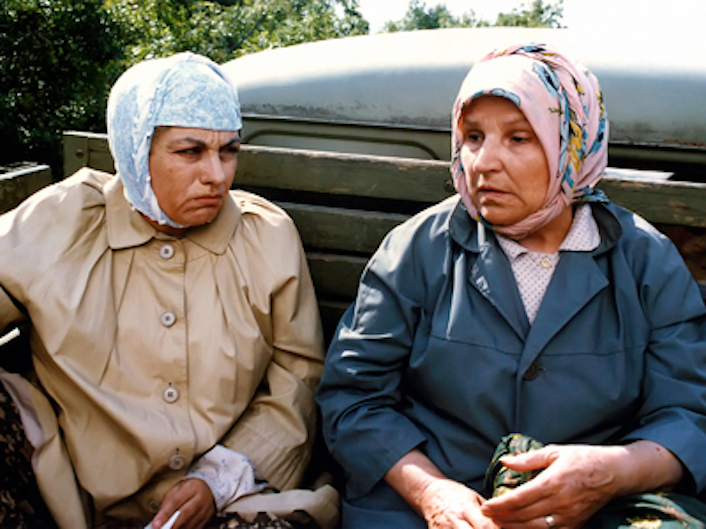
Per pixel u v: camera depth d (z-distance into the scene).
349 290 2.19
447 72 2.62
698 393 1.61
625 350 1.67
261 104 2.75
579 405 1.64
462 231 1.76
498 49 1.68
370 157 2.14
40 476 1.71
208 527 1.70
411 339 1.79
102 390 1.74
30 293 1.70
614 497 1.51
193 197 1.70
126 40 8.71
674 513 1.44
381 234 2.14
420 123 2.62
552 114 1.59
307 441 1.90
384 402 1.79
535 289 1.70
